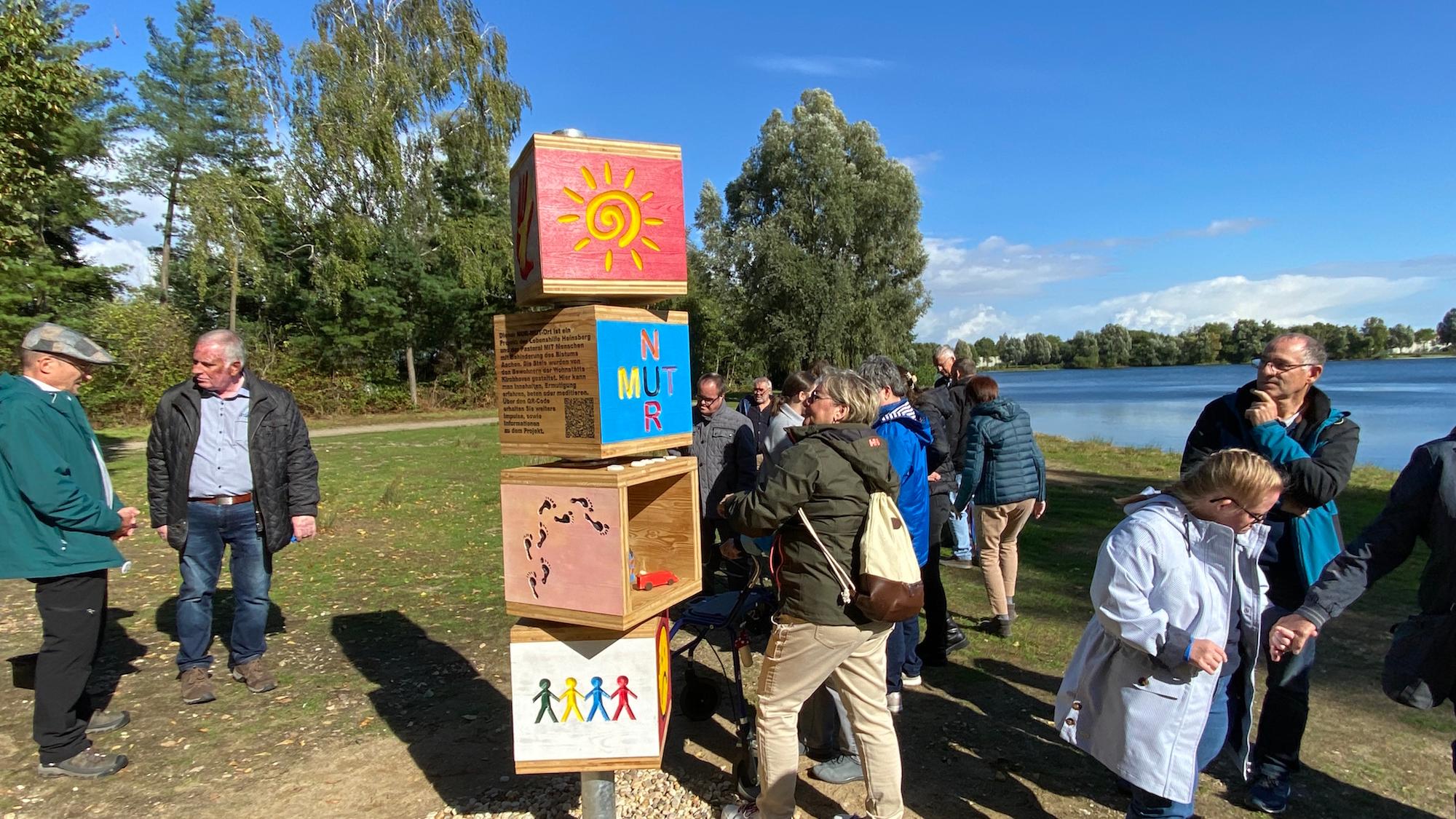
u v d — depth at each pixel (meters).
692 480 2.91
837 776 3.42
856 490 2.71
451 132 29.91
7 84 10.09
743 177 37.62
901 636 3.96
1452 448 2.50
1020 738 3.84
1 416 3.25
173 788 3.36
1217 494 2.41
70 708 3.47
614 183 2.54
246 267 26.66
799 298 33.03
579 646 2.65
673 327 2.81
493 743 3.76
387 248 29.61
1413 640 2.56
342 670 4.67
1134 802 2.54
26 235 11.62
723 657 4.93
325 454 16.39
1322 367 3.05
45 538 3.33
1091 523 9.08
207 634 4.27
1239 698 2.94
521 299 2.75
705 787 3.37
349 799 3.26
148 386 22.56
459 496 10.96
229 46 26.00
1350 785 3.39
